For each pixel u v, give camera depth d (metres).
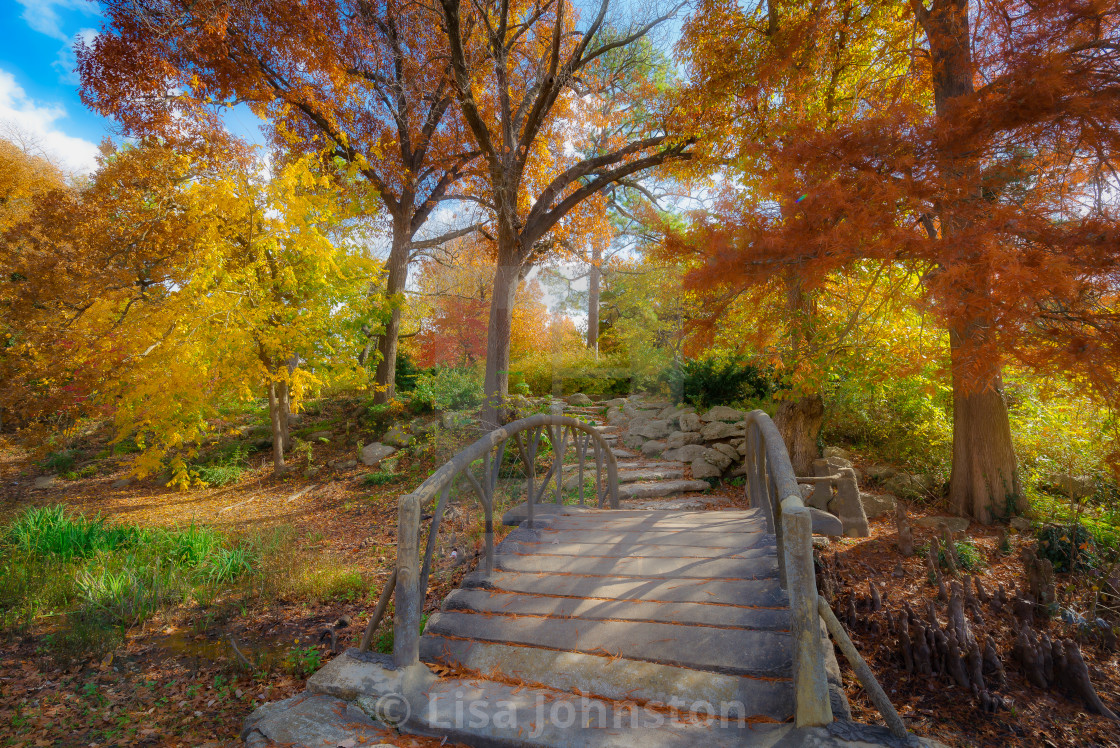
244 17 9.67
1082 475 5.76
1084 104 2.99
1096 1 3.12
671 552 3.44
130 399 9.12
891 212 3.52
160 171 9.34
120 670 3.73
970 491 5.75
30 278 8.65
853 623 3.75
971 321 3.24
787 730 2.09
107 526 7.29
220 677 3.54
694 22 8.11
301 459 11.38
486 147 8.98
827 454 7.07
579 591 3.04
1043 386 3.65
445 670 2.67
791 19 7.16
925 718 2.88
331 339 10.99
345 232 11.23
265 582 5.21
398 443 11.21
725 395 7.78
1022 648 3.21
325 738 2.27
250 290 9.71
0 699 3.36
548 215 9.82
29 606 4.78
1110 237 2.77
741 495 5.57
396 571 2.72
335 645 3.87
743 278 4.04
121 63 9.02
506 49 9.18
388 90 11.64
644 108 12.20
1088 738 2.69
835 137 3.71
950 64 5.11
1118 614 3.80
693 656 2.55
